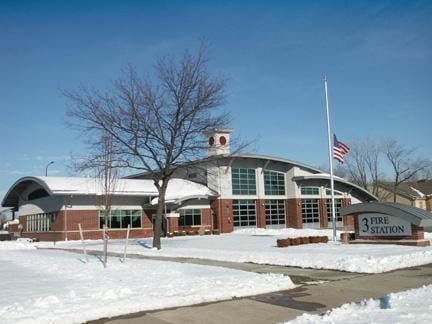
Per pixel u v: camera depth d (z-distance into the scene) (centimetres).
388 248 2142
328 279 1380
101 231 4222
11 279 1390
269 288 1195
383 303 948
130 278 1348
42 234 4588
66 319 895
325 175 5284
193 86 2744
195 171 3797
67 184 4169
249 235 3906
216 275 1402
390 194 8381
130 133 2725
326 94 3142
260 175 5112
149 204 4438
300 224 5225
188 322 903
